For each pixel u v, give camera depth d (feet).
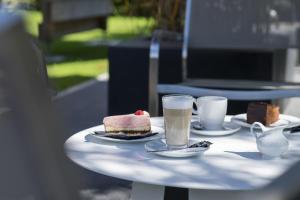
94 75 20.88
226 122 6.01
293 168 4.35
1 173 1.63
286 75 14.02
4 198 1.62
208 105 5.59
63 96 16.94
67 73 21.20
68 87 18.52
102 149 4.98
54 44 28.71
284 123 5.89
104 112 14.94
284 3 10.37
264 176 4.14
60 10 22.16
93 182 9.50
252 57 11.91
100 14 26.11
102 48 28.07
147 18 16.53
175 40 12.34
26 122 1.65
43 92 1.72
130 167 4.41
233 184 3.95
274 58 11.87
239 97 8.79
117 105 12.14
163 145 5.01
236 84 9.53
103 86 18.76
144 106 12.00
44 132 1.68
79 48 27.96
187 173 4.24
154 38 9.80
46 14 21.30
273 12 10.41
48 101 1.73
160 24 14.28
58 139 1.72
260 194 4.17
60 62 23.79
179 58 11.68
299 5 10.33
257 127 5.70
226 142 5.25
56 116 1.74
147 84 11.94
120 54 11.97
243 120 6.07
